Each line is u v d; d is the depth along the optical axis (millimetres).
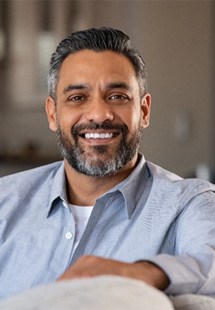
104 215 1612
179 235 1525
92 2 4555
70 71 1645
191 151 4445
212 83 4414
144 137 4379
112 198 1622
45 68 4676
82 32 1664
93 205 1696
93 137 1624
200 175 3920
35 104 4719
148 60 4363
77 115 1630
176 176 1758
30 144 4727
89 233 1594
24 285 1593
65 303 939
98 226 1603
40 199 1747
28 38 4715
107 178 1665
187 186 1612
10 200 1763
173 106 4414
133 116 1649
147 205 1610
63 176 1723
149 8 4375
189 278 1215
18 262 1631
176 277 1196
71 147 1652
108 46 1634
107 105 1618
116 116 1623
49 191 1762
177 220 1561
